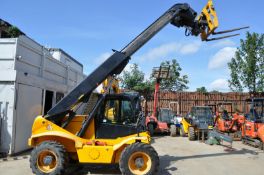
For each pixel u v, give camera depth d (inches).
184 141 571.2
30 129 396.2
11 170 287.1
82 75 690.8
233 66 850.1
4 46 361.1
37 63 425.7
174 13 323.0
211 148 474.9
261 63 816.3
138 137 273.1
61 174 260.2
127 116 291.3
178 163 349.1
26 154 365.1
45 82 443.2
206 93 897.5
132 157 261.7
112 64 297.0
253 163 356.8
